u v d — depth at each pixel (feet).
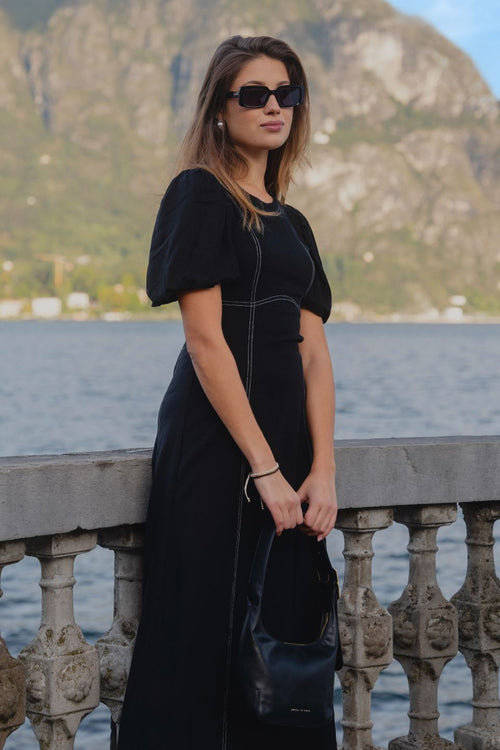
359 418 149.69
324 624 7.29
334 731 7.69
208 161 7.49
